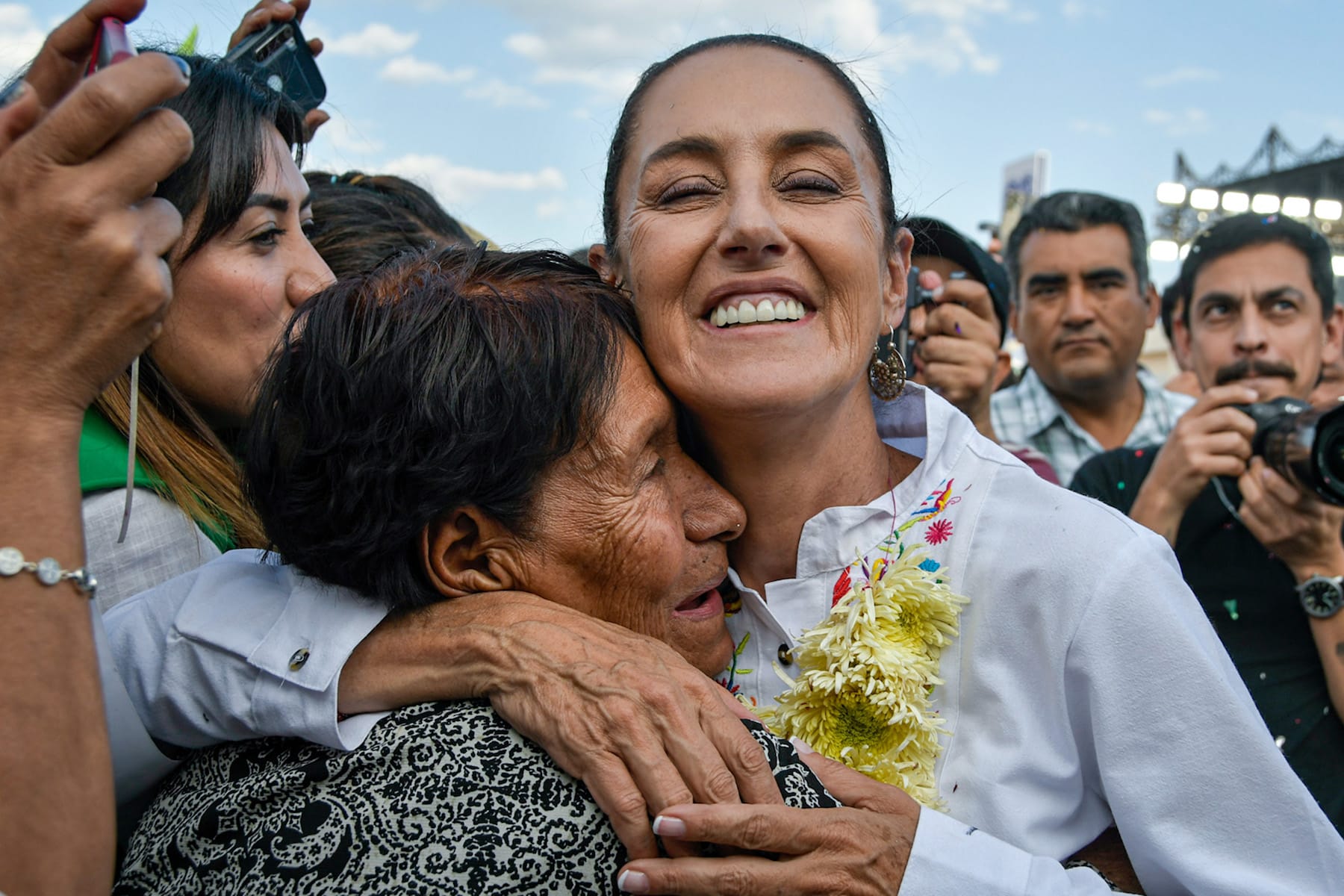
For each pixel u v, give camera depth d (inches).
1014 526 54.1
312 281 71.2
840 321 51.5
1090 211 128.9
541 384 45.4
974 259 112.7
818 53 56.4
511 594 46.8
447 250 50.9
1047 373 132.5
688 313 50.8
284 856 40.9
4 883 35.5
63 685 37.6
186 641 49.3
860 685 51.3
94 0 41.2
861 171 53.7
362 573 46.4
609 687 41.4
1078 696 51.6
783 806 41.4
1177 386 135.2
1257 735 49.1
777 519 57.2
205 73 67.7
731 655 58.1
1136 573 50.9
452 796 41.2
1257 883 47.6
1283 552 84.5
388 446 44.5
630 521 47.6
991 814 51.4
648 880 39.0
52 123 35.7
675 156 51.8
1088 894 45.3
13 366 37.7
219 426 71.4
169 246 39.6
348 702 45.4
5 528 37.1
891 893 43.6
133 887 44.9
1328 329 118.6
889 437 59.7
